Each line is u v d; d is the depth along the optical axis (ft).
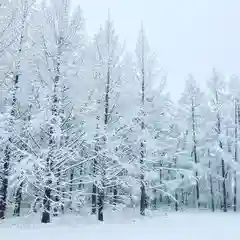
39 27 42.88
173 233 34.63
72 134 42.78
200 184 102.01
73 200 41.47
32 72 42.73
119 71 53.42
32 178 35.27
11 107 40.57
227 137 89.86
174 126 80.69
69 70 41.39
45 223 39.01
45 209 38.09
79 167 52.47
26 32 44.42
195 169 86.07
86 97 43.96
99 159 47.34
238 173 88.63
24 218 43.93
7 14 39.96
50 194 39.34
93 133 42.63
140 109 56.34
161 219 54.60
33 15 44.70
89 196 67.10
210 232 36.04
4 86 42.45
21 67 43.42
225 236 32.37
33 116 36.73
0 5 40.57
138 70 61.72
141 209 58.08
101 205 48.21
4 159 41.70
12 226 36.37
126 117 52.49
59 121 37.35
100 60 52.34
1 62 40.91
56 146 38.45
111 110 51.83
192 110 93.81
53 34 42.83
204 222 51.08
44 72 41.45
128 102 54.24
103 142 46.39
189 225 45.29
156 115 63.16
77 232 32.91
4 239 26.78
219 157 93.61
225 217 62.90
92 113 49.08
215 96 92.73
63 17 43.70
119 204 51.78
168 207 100.99
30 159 34.86
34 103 42.16
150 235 32.32
